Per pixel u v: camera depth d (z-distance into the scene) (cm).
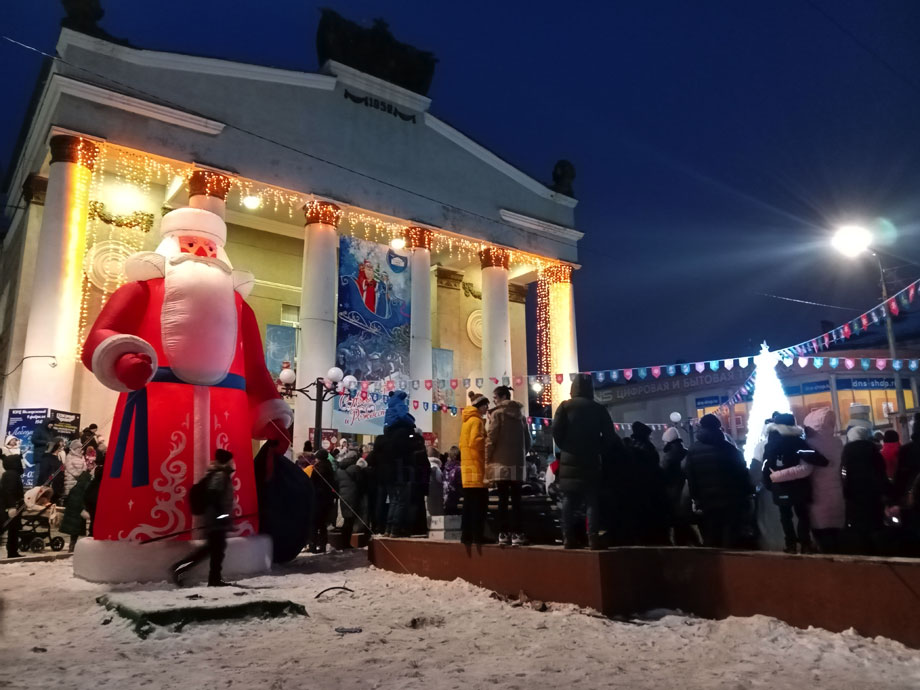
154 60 2083
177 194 2228
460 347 3012
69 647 553
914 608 539
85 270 2055
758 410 1650
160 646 552
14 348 1958
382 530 1155
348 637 590
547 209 2997
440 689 441
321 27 2556
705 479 762
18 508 1173
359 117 2505
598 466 716
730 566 664
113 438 969
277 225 2600
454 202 2689
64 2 1986
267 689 440
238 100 2227
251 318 1105
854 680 459
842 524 681
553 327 2934
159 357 951
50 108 2012
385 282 2469
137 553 888
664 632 604
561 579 711
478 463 854
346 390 1795
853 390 2645
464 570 839
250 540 957
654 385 3316
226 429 978
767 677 468
